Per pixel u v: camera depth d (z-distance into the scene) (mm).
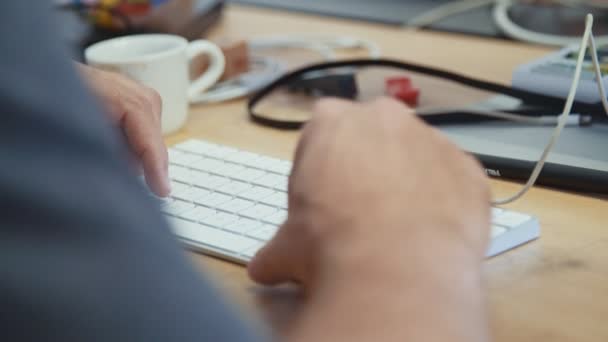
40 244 256
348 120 462
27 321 255
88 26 1126
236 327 290
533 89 838
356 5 1447
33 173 255
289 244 459
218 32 1320
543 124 812
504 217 607
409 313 355
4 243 253
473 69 1063
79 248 260
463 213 409
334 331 357
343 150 437
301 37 1259
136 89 748
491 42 1203
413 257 376
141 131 722
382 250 380
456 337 349
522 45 1179
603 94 722
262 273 501
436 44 1202
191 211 649
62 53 269
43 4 269
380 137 444
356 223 397
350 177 420
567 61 864
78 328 260
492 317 503
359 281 372
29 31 260
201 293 285
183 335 276
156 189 688
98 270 262
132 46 919
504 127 818
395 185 412
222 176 714
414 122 458
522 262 572
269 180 699
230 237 604
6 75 253
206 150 777
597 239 604
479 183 437
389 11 1391
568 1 1329
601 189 676
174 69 860
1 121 252
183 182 708
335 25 1340
